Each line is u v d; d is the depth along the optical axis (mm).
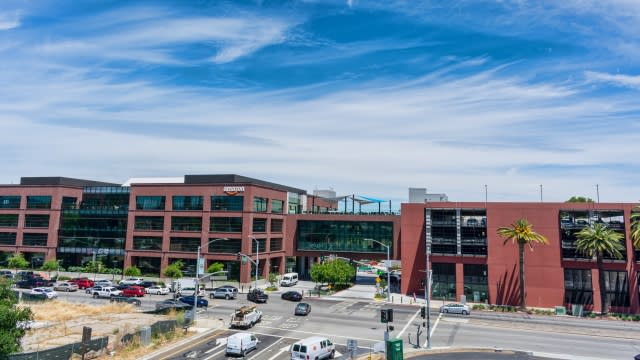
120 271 98688
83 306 62375
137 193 100062
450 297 79375
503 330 53438
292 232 106688
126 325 46688
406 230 84750
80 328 48406
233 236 92250
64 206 109000
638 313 68188
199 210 95438
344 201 114938
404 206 85562
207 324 53594
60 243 106688
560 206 74938
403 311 65688
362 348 43844
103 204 105375
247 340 41094
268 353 41375
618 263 70562
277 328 52469
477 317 62375
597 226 68000
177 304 61625
